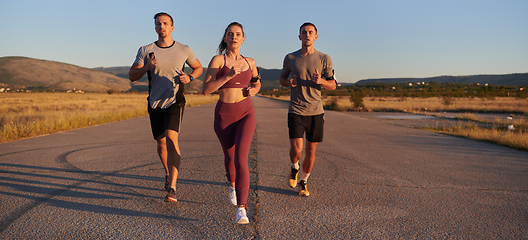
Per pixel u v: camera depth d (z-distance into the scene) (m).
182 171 5.26
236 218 3.05
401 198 4.06
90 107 26.59
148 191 4.17
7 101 37.91
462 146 8.69
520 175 5.40
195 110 25.33
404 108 33.06
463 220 3.36
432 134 11.30
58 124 11.20
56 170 5.18
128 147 7.49
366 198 4.04
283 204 3.77
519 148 8.35
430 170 5.68
